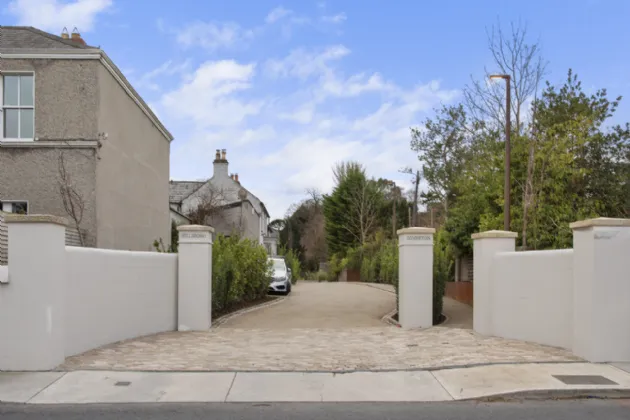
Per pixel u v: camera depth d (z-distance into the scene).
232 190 39.75
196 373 7.52
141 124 17.31
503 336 10.29
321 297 21.39
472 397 6.48
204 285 12.26
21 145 13.34
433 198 29.23
